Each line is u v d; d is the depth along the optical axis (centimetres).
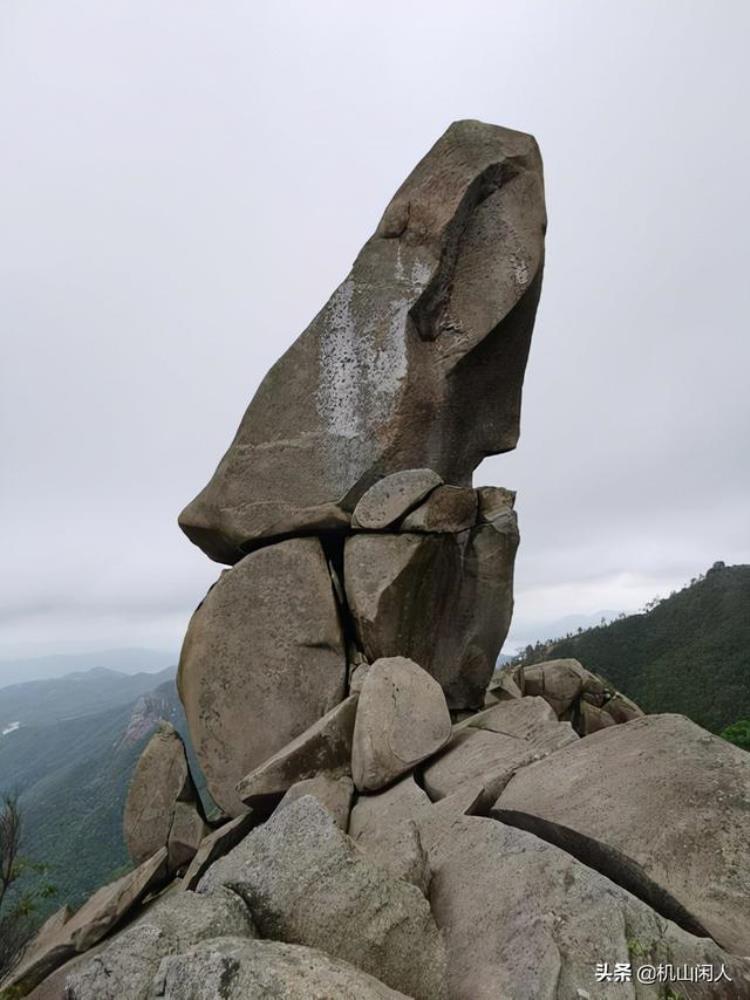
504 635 795
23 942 778
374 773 546
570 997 254
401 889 323
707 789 364
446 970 299
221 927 285
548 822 381
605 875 354
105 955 273
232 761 755
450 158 821
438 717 586
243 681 761
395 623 707
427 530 715
